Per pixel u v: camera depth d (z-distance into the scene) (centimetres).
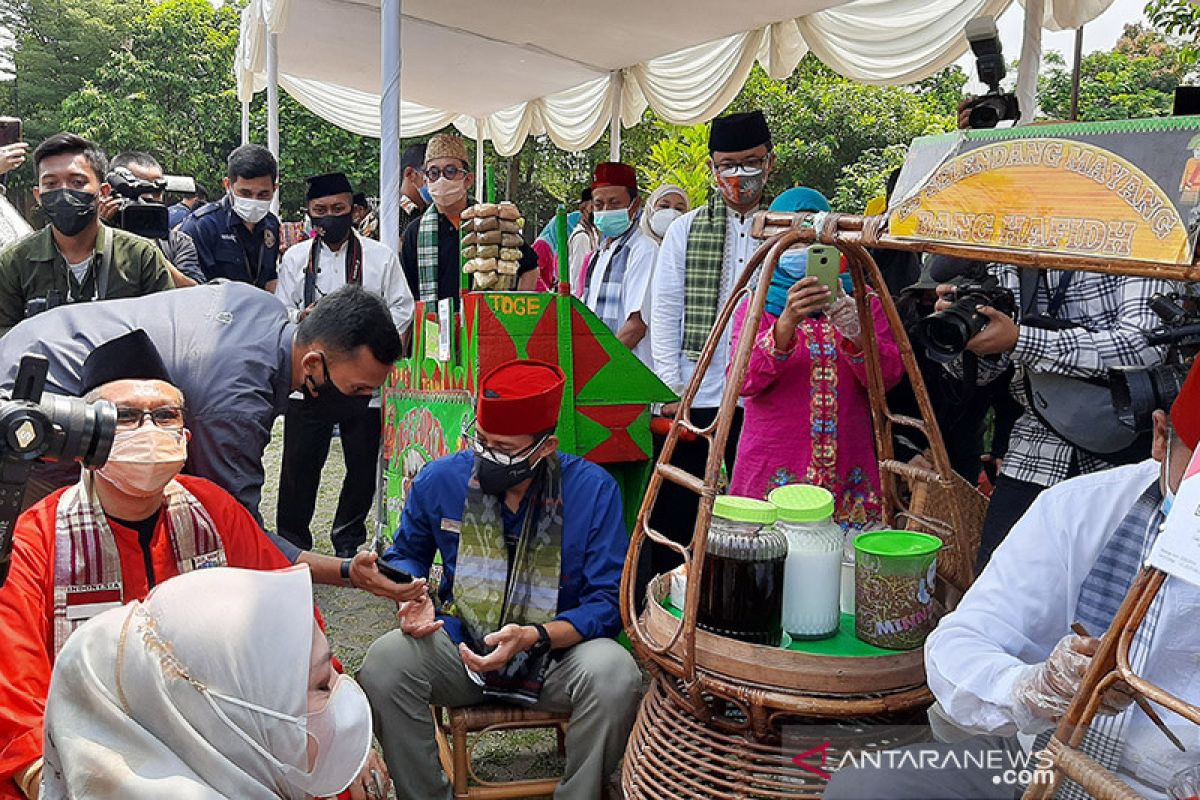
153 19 2925
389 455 430
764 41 601
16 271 334
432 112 999
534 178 1616
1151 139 125
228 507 223
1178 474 144
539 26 619
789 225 186
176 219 609
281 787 145
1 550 129
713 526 195
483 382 249
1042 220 137
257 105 2238
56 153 323
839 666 179
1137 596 112
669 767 188
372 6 600
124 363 193
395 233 452
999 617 164
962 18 506
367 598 429
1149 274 124
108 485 201
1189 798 137
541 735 313
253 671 140
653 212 468
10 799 178
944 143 153
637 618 215
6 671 185
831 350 293
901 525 237
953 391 270
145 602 143
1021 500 237
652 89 708
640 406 335
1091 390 221
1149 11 554
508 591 253
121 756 133
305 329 242
